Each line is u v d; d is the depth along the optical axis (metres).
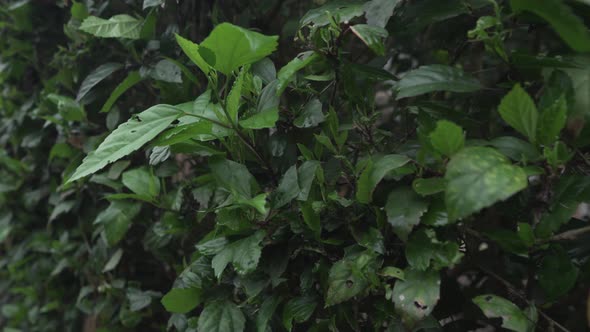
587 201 0.89
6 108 2.45
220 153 1.12
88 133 1.86
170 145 1.17
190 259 1.51
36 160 2.33
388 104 1.81
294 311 1.07
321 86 1.26
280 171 1.22
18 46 2.26
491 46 0.99
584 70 0.88
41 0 2.23
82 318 2.17
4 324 2.71
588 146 0.99
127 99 1.77
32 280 2.34
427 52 1.64
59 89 2.03
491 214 1.11
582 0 0.84
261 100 1.12
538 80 0.97
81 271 2.06
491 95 1.15
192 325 1.26
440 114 1.08
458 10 1.08
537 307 1.01
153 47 1.49
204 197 1.26
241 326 1.13
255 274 1.13
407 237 0.92
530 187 1.01
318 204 1.03
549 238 0.92
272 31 1.64
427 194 0.88
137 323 1.72
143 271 1.90
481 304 0.90
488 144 0.93
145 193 1.44
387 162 0.93
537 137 0.86
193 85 1.49
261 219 1.08
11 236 2.55
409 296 0.90
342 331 1.10
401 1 1.17
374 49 0.97
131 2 1.61
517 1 0.85
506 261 1.22
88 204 2.01
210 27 1.45
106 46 1.77
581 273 1.02
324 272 1.06
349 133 1.23
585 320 1.24
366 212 1.04
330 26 1.03
